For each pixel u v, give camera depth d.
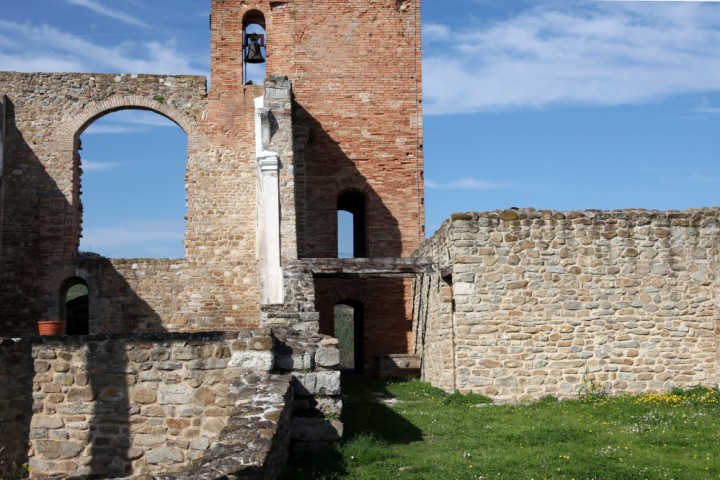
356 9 25.89
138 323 21.20
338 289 24.00
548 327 14.99
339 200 27.16
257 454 6.56
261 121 21.02
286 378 9.20
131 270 21.39
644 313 15.16
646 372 15.02
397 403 14.69
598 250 15.23
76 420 9.36
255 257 22.23
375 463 8.96
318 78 25.55
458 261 15.03
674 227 15.37
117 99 22.38
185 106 22.77
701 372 15.09
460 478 8.40
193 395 9.37
